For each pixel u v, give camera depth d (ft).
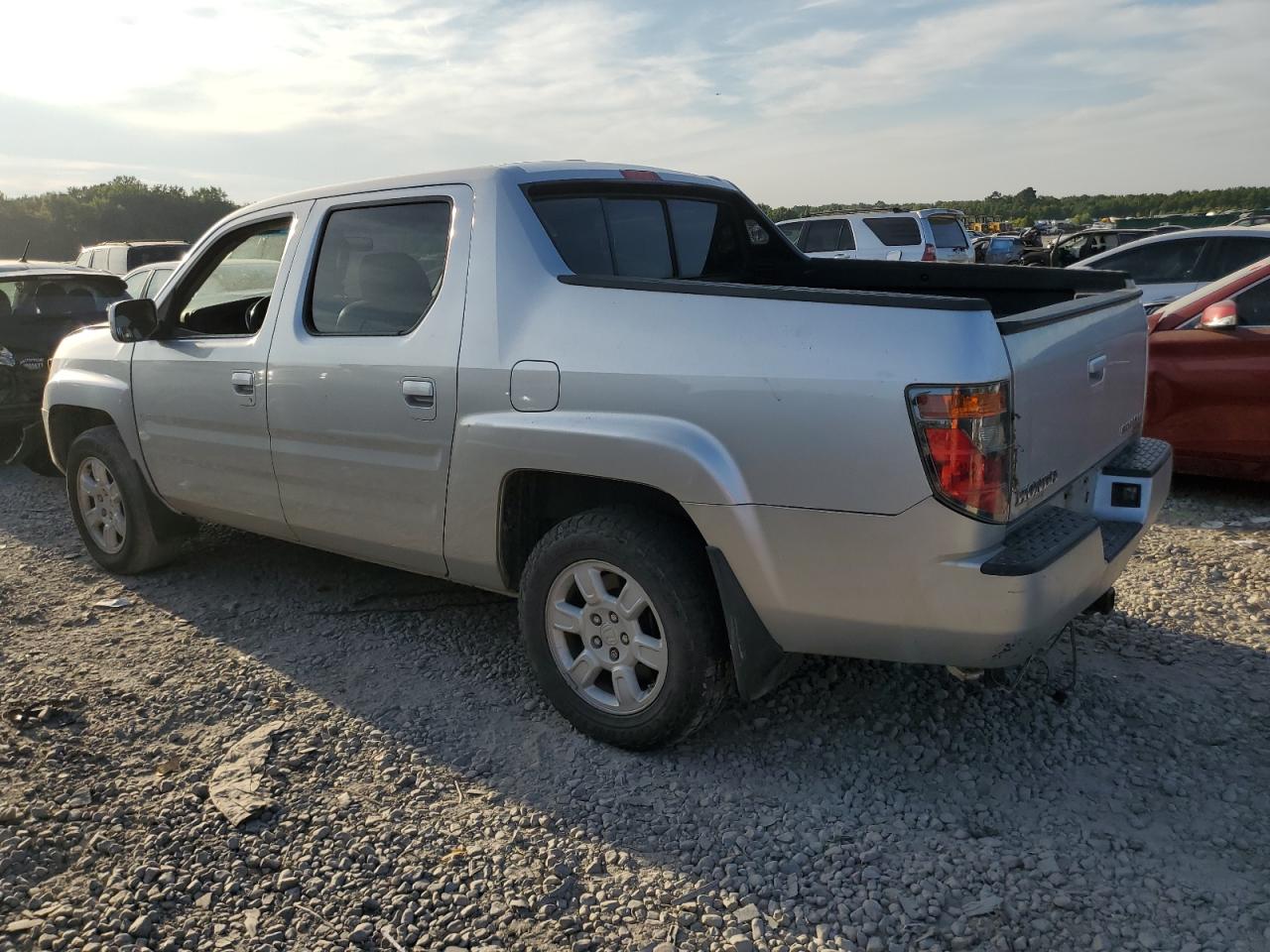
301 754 10.96
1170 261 31.86
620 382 10.02
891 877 8.77
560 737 11.30
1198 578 15.64
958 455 8.48
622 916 8.38
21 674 12.99
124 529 16.60
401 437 11.89
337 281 12.92
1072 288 13.14
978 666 9.16
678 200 13.65
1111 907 8.29
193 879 8.91
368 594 15.80
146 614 15.17
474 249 11.37
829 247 54.95
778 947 8.00
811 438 9.01
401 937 8.20
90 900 8.65
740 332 9.43
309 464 13.12
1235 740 10.85
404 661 13.34
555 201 11.71
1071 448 10.10
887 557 8.91
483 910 8.48
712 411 9.48
